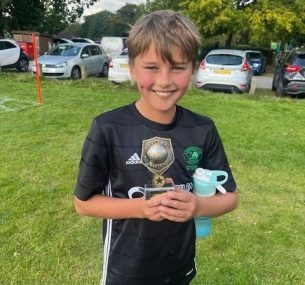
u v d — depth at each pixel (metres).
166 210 1.19
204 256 3.12
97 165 1.33
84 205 1.36
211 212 1.36
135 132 1.34
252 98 10.38
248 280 2.87
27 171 4.58
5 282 2.78
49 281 2.80
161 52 1.23
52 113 7.49
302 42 25.05
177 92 1.29
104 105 8.57
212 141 1.44
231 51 11.86
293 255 3.21
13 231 3.35
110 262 1.48
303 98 11.55
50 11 30.17
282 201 4.16
